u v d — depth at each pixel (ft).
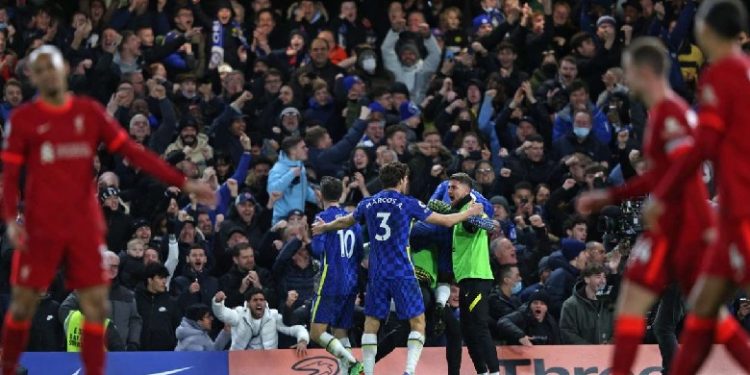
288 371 152.56
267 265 176.45
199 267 167.73
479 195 143.95
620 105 219.00
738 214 82.23
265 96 213.25
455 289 155.74
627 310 89.20
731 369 153.79
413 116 209.97
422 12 241.76
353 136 199.11
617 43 227.20
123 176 190.60
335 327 144.97
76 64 213.66
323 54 220.02
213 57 221.87
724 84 82.17
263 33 228.63
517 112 210.59
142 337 159.22
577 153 200.64
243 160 194.80
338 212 143.54
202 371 150.92
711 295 85.25
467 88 217.36
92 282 93.45
